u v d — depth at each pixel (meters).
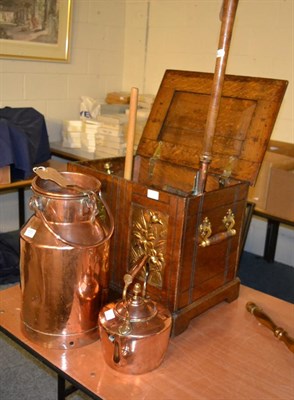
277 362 1.01
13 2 2.89
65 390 1.34
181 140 1.40
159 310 0.97
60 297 0.96
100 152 3.08
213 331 1.12
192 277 1.10
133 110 1.24
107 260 1.02
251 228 3.33
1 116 2.60
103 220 1.02
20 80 3.10
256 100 1.25
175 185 1.40
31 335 1.02
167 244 1.05
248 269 3.10
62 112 3.42
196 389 0.91
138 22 3.62
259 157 1.20
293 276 3.03
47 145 2.80
